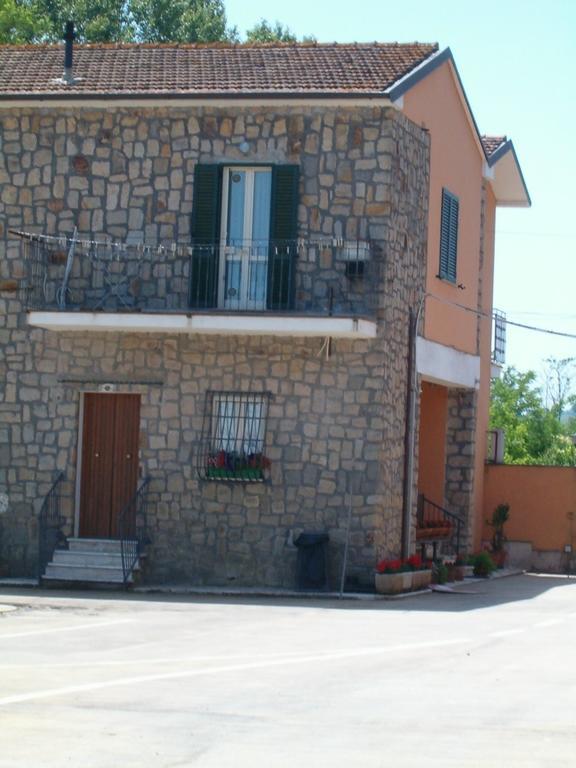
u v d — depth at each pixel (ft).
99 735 29.14
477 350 87.86
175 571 67.97
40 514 68.08
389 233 67.62
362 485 66.64
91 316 66.85
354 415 66.90
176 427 68.44
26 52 79.36
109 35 137.80
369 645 45.60
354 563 66.33
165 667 39.70
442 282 78.43
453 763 26.76
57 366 69.72
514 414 148.05
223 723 30.60
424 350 74.49
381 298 66.85
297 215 67.56
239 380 67.97
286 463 67.36
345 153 67.62
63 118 70.38
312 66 72.74
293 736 29.25
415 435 72.38
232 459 67.62
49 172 70.38
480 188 87.71
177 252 68.69
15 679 36.76
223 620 53.52
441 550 83.61
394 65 71.92
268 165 68.18
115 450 69.92
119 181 69.67
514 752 27.89
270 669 39.45
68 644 45.19
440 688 36.04
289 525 67.10
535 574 90.38
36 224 70.38
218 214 68.54
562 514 92.27
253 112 68.44
